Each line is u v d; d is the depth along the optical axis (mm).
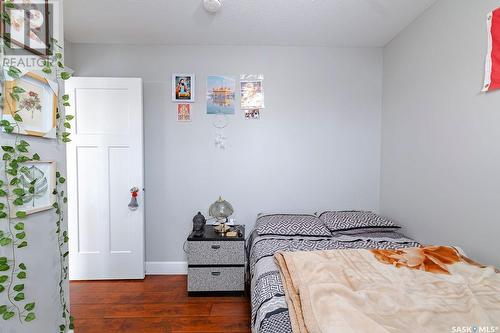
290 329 990
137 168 2449
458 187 1656
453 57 1699
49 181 1304
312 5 1934
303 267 1327
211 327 1783
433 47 1889
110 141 2422
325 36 2396
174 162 2600
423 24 2000
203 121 2592
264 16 2074
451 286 1143
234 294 2199
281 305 1125
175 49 2559
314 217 2381
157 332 1729
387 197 2516
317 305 991
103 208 2439
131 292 2246
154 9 1979
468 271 1271
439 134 1828
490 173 1435
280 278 1361
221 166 2613
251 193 2633
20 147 1092
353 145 2635
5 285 1072
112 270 2463
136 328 1769
